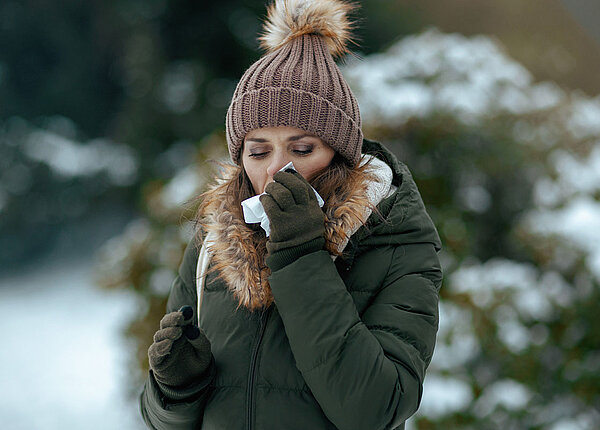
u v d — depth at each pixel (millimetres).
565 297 12141
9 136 41469
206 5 34344
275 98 3611
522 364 11695
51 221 41844
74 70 42906
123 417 21844
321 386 3303
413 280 3596
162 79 34281
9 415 22578
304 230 3367
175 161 33625
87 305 35812
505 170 12891
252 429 3527
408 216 3674
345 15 4023
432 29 14453
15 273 42062
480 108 12914
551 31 24781
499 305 11812
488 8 26781
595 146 13727
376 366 3266
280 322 3635
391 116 12586
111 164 38656
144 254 12977
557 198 13164
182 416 3732
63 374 26234
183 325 3539
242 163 3957
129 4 35938
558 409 12320
